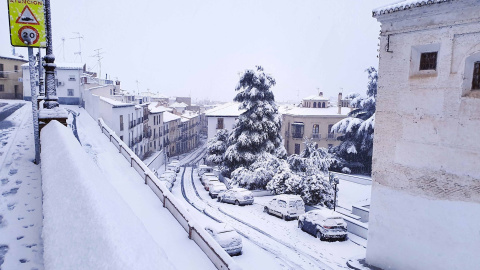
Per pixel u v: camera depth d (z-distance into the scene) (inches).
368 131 1419.8
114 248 55.1
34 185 233.6
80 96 1761.8
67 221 75.6
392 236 479.8
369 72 1546.5
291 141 2062.0
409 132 454.9
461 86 400.8
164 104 3567.9
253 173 1217.4
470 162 397.7
